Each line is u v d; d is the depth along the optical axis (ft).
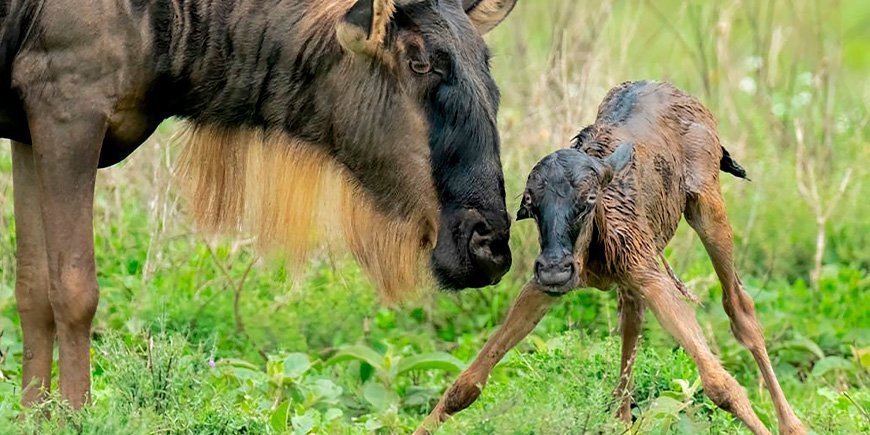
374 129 56.34
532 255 77.00
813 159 91.15
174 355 56.13
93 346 66.44
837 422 58.70
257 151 58.95
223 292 74.08
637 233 54.90
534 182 50.78
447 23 55.72
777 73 103.30
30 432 50.52
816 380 69.51
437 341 74.33
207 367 60.49
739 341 60.18
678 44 111.14
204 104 58.08
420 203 56.65
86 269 54.49
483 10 60.39
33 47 54.60
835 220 85.92
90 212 54.80
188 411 53.78
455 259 56.03
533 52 96.53
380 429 60.54
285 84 57.16
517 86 91.20
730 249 60.49
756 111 95.14
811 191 86.48
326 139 57.52
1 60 55.16
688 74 102.83
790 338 73.82
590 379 55.26
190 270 75.56
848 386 68.39
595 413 50.14
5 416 51.08
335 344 72.74
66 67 54.39
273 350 69.31
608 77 87.92
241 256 76.33
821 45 102.53
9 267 74.74
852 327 75.10
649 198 56.59
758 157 88.48
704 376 53.11
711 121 61.72
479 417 49.73
